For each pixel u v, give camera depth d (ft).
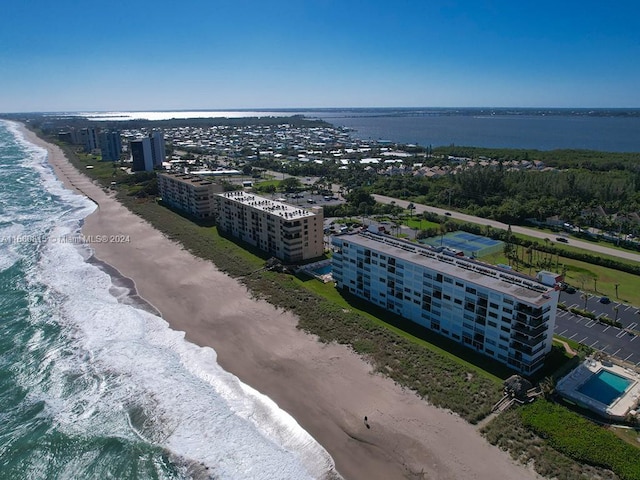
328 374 284.00
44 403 264.52
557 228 607.37
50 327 347.56
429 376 276.21
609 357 295.48
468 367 284.82
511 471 209.15
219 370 294.25
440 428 236.22
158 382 281.95
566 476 203.41
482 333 297.94
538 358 279.90
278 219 469.98
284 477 211.82
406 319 348.79
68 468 220.64
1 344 323.57
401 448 225.35
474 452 220.64
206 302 388.37
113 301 394.73
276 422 246.88
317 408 255.70
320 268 458.50
